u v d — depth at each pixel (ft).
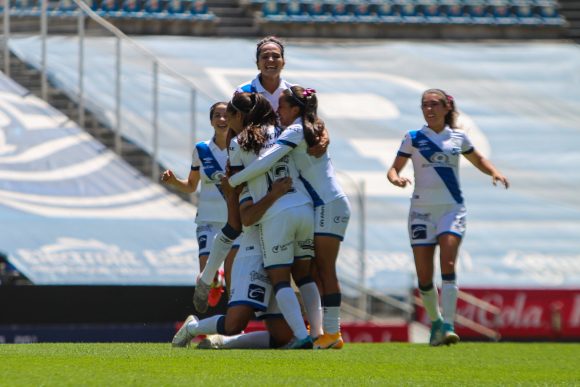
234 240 72.33
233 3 275.39
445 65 270.46
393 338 141.59
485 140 246.68
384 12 281.13
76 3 190.49
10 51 189.67
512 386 43.73
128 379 41.50
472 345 88.84
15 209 164.66
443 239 87.15
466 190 231.30
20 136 179.63
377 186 222.69
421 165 88.22
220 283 81.30
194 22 264.72
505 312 158.51
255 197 70.08
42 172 174.81
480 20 286.05
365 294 159.02
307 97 71.82
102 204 172.14
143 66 204.13
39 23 189.47
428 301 88.12
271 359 56.08
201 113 211.41
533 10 289.94
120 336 114.32
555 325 159.63
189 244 167.43
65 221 164.96
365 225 206.59
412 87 259.19
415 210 88.58
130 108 197.98
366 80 259.60
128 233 165.78
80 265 156.46
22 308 113.80
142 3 260.83
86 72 196.34
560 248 212.43
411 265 191.72
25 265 153.69
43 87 189.16
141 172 187.42
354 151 233.55
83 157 180.86
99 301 116.06
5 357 54.60
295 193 70.64
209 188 86.58
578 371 54.34
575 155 244.83
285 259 70.13
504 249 211.00
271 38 78.13
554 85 267.80
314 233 72.84
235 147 69.62
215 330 71.31
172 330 114.73
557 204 227.81
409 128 243.81
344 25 277.64
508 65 273.75
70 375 42.96
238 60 253.24
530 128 251.60
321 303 77.36
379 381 44.37
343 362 56.34
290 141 69.46
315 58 266.16
